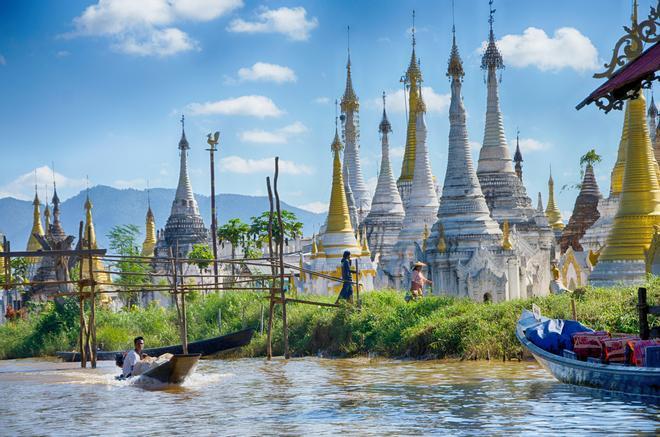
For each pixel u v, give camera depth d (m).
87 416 22.03
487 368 28.81
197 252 92.44
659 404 20.44
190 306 52.22
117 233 84.88
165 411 22.48
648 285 31.98
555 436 17.56
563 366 23.06
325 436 18.39
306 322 41.75
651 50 23.41
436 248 62.44
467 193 62.88
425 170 78.19
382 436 18.20
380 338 35.84
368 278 75.06
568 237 86.69
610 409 20.08
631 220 47.41
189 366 28.03
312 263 75.81
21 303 72.62
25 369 36.12
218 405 23.25
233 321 47.34
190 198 121.75
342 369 31.23
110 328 47.97
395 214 86.88
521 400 21.94
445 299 38.22
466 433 18.20
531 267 65.19
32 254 32.84
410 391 24.41
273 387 26.73
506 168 73.31
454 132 63.41
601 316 29.59
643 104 48.09
